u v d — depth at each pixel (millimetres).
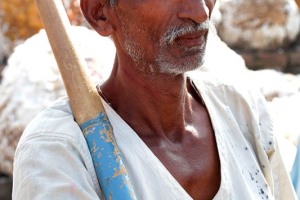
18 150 2041
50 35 2129
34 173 1978
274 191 2332
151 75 2084
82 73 2096
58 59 2111
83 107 2055
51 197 1946
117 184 1954
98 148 2000
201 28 2018
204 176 2127
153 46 2049
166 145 2111
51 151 1995
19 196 1995
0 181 4184
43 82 3812
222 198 2096
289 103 3836
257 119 2301
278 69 6480
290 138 3475
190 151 2135
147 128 2117
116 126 2061
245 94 2320
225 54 3166
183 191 2025
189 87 2252
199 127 2184
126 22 2070
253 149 2295
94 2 2125
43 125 2039
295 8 6609
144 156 2033
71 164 1984
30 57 3922
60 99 2141
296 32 6688
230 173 2143
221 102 2289
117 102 2143
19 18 5438
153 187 2010
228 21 6516
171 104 2111
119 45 2123
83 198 1954
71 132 2020
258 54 6488
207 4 2061
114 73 2158
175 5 2006
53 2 2152
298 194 2777
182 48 2025
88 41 3355
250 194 2131
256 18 6492
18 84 3900
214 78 2320
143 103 2111
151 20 2027
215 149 2172
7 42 5508
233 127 2246
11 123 3912
